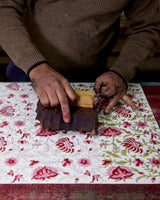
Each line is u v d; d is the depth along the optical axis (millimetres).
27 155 778
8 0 1042
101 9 1063
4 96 1064
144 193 687
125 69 1069
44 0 1073
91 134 881
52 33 1129
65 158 777
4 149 793
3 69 2297
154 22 1164
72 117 852
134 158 794
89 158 784
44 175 719
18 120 925
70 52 1181
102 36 1190
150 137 887
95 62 1316
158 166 771
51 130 886
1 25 997
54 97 828
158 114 1023
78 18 1075
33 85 894
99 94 1029
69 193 676
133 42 1165
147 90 1188
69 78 1328
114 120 964
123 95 1063
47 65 926
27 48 938
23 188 681
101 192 683
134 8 1176
